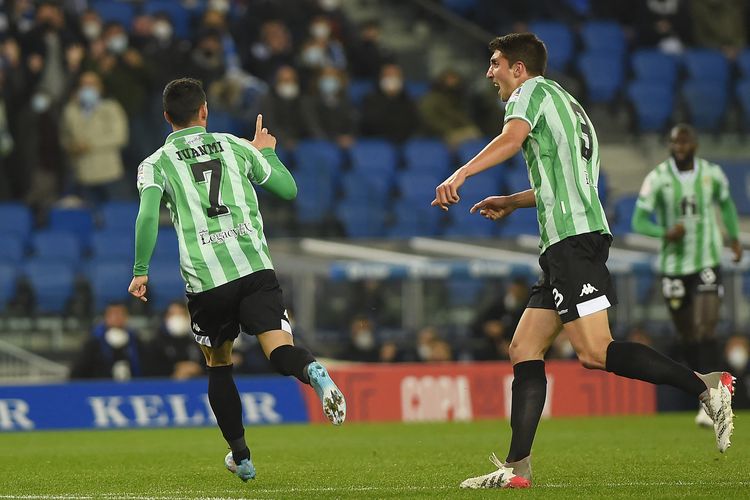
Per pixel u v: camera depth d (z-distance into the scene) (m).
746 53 81.44
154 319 56.41
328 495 19.94
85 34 68.81
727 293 54.16
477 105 74.38
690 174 38.28
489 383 47.41
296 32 75.94
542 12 85.69
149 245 20.47
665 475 22.97
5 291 54.91
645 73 79.38
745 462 25.69
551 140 20.28
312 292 52.69
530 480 20.58
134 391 44.31
